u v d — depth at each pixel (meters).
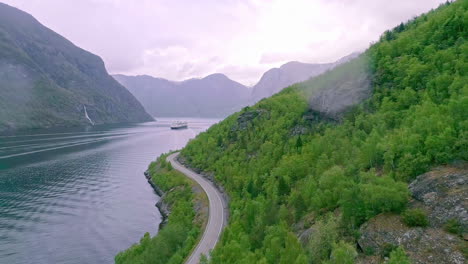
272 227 61.53
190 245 79.88
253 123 158.38
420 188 53.12
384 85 109.50
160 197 143.50
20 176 172.50
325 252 51.09
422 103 80.50
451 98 69.69
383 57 121.56
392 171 61.72
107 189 155.88
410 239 45.97
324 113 123.25
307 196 71.88
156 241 79.06
